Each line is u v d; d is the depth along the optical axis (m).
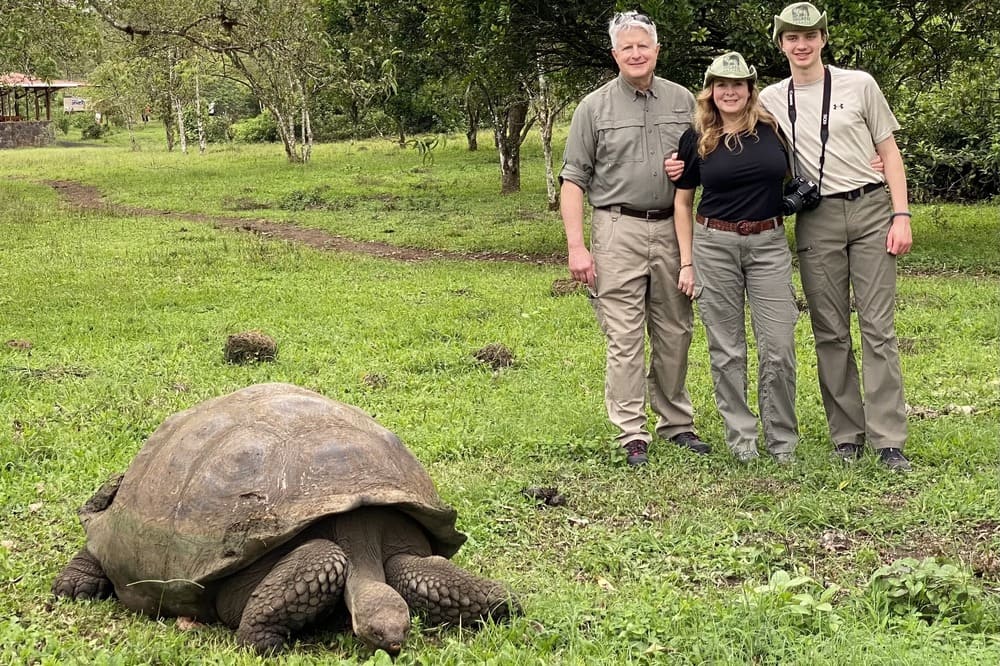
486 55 14.73
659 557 4.32
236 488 3.49
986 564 4.09
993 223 16.42
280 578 3.31
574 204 5.71
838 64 12.39
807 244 5.43
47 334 9.55
